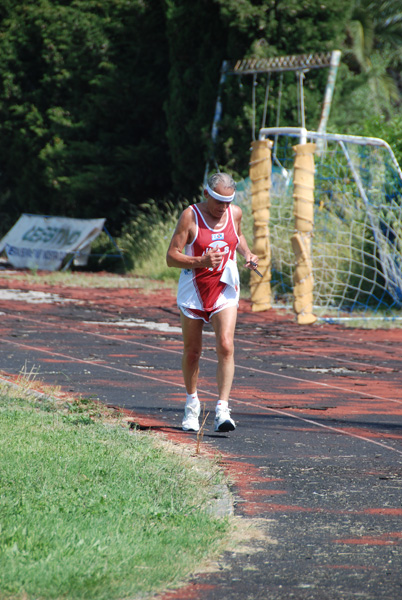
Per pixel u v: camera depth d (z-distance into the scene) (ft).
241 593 22.90
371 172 112.57
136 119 163.43
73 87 169.07
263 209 87.97
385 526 28.89
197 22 146.41
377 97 225.56
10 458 32.78
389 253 105.09
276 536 27.58
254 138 141.18
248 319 89.71
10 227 187.52
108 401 47.55
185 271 41.09
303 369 62.23
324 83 145.18
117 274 142.10
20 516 26.58
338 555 26.02
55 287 118.01
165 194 165.99
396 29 240.12
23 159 177.68
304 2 138.21
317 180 115.85
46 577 22.24
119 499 29.12
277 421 45.11
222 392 41.39
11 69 174.81
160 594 22.62
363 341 77.87
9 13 175.42
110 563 23.59
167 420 43.86
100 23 162.71
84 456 33.88
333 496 32.22
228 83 143.43
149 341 72.23
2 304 95.40
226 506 30.40
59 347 66.80
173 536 26.27
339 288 107.65
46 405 44.01
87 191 162.20
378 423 45.57
